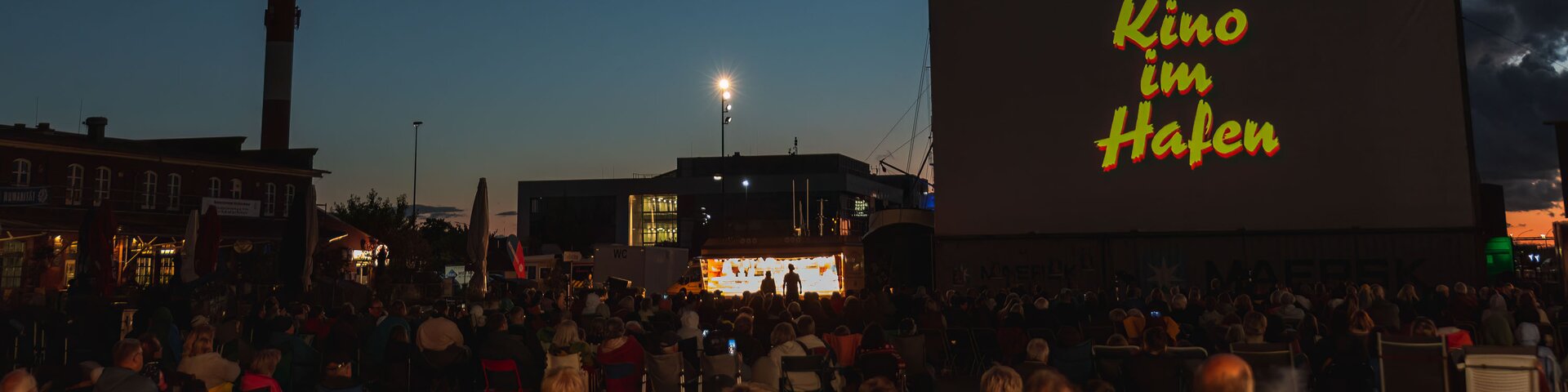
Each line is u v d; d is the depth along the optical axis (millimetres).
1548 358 9414
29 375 5766
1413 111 28188
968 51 31234
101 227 19969
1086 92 30344
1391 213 28062
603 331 13914
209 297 22516
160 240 36406
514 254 28891
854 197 116375
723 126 54719
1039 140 30500
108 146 37125
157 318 12188
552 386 4754
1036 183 30391
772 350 10820
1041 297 15758
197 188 40594
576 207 118250
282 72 65688
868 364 10289
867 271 34656
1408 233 27844
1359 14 28750
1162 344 9828
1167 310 16781
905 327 12203
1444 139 27906
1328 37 28906
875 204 56125
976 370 16828
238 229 35781
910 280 34875
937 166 31094
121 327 16500
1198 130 29422
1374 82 28516
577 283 36344
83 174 36500
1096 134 30172
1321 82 28859
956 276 30469
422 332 12750
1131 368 9859
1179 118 29656
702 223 114750
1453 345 10484
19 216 31562
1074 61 30531
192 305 19922
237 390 9828
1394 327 10789
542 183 119250
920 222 35219
